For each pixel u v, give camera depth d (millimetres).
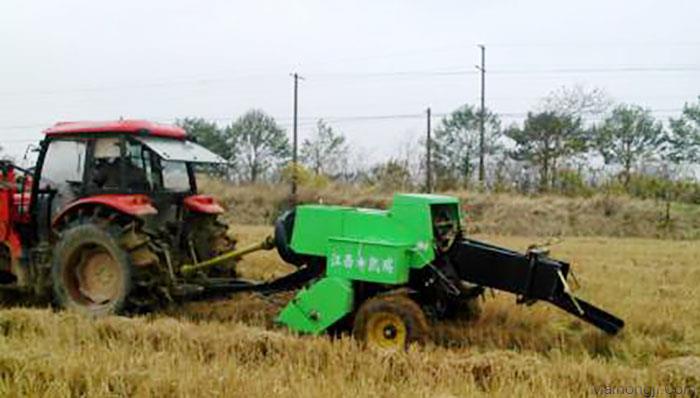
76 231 8164
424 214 7098
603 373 5910
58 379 5375
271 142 47844
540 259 7008
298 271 7965
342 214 7480
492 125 42000
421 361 6023
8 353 5914
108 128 8344
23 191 8812
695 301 9227
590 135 38688
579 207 24797
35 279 8633
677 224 23547
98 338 6770
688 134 39438
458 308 7852
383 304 6797
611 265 13000
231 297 8961
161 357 5984
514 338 7363
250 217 27484
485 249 7188
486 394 5445
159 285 8141
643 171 28953
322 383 5430
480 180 29875
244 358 6355
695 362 5973
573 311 6961
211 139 47125
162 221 8656
